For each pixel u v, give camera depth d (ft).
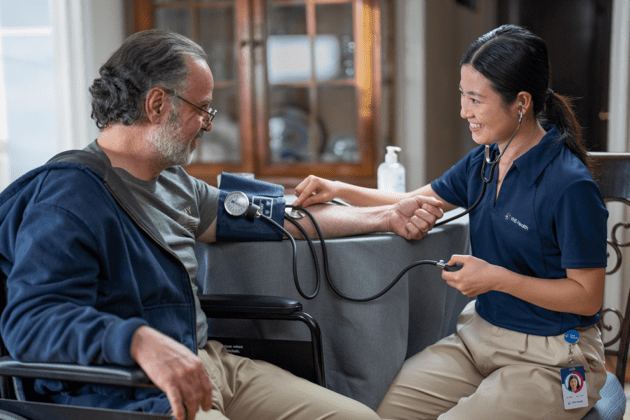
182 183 4.14
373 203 4.86
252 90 9.21
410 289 4.62
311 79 9.17
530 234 3.76
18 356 2.78
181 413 2.54
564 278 3.67
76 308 2.77
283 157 9.45
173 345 2.65
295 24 9.11
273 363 4.19
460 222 4.99
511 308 3.92
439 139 10.13
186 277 3.58
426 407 4.16
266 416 3.77
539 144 3.76
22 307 2.77
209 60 9.31
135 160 3.59
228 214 4.39
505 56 3.61
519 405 3.67
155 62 3.38
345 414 3.68
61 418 2.84
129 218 3.35
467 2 11.60
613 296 7.68
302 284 4.46
